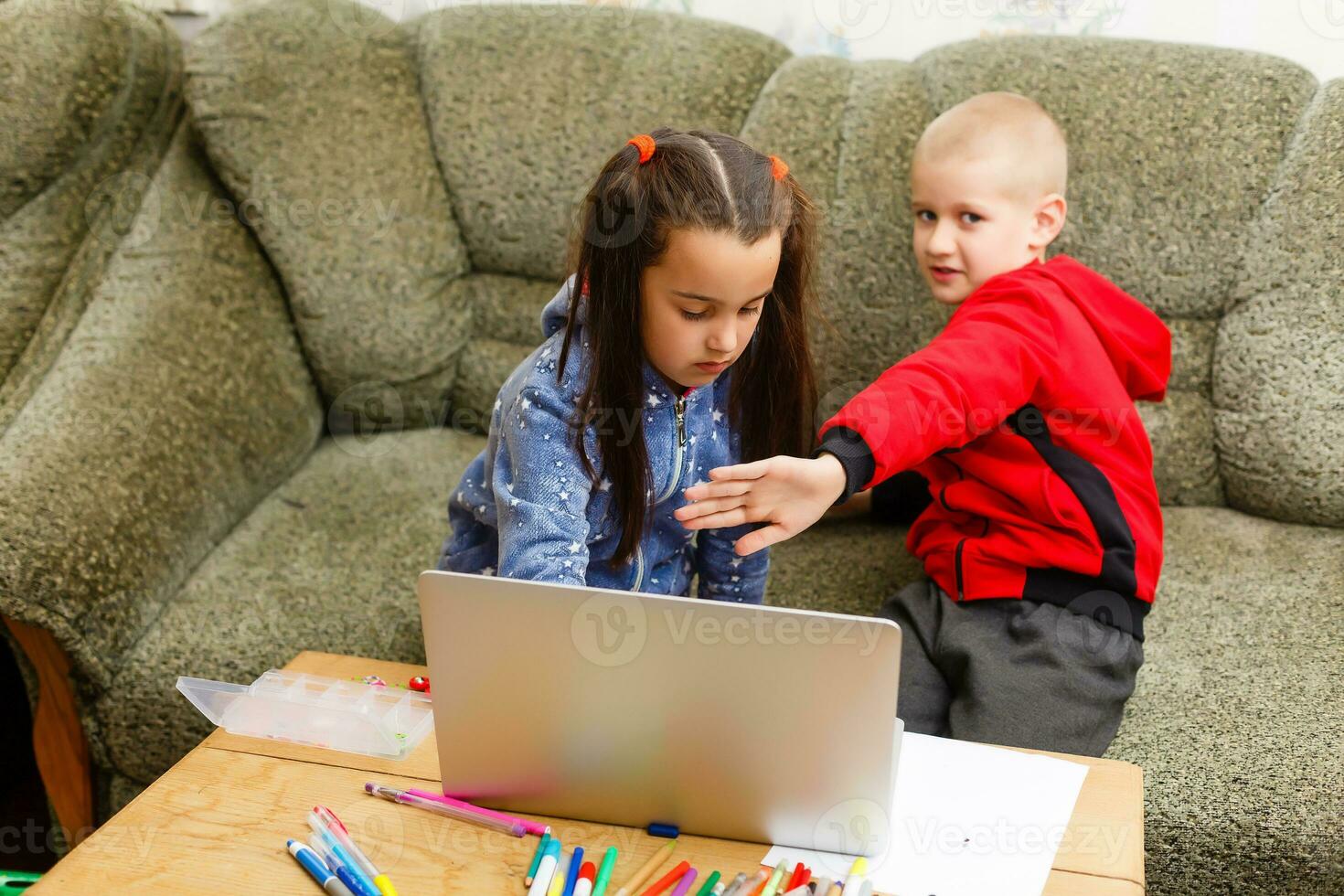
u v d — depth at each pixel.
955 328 1.11
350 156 1.57
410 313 1.59
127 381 1.39
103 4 1.56
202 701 0.86
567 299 0.90
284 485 1.55
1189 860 0.97
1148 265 1.40
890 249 1.44
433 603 0.69
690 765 0.71
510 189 1.57
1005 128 1.23
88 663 1.19
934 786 0.78
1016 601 1.12
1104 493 1.12
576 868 0.69
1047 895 0.68
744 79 1.53
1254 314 1.38
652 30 1.56
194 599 1.29
